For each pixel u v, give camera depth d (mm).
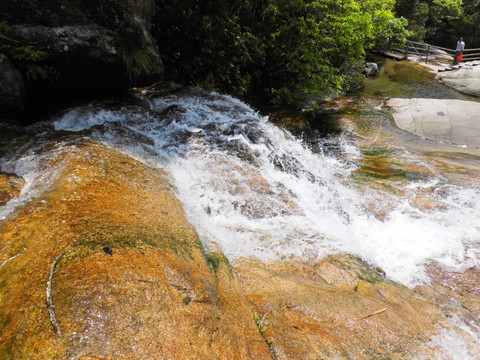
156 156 4609
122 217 2713
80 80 5461
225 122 5871
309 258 3639
